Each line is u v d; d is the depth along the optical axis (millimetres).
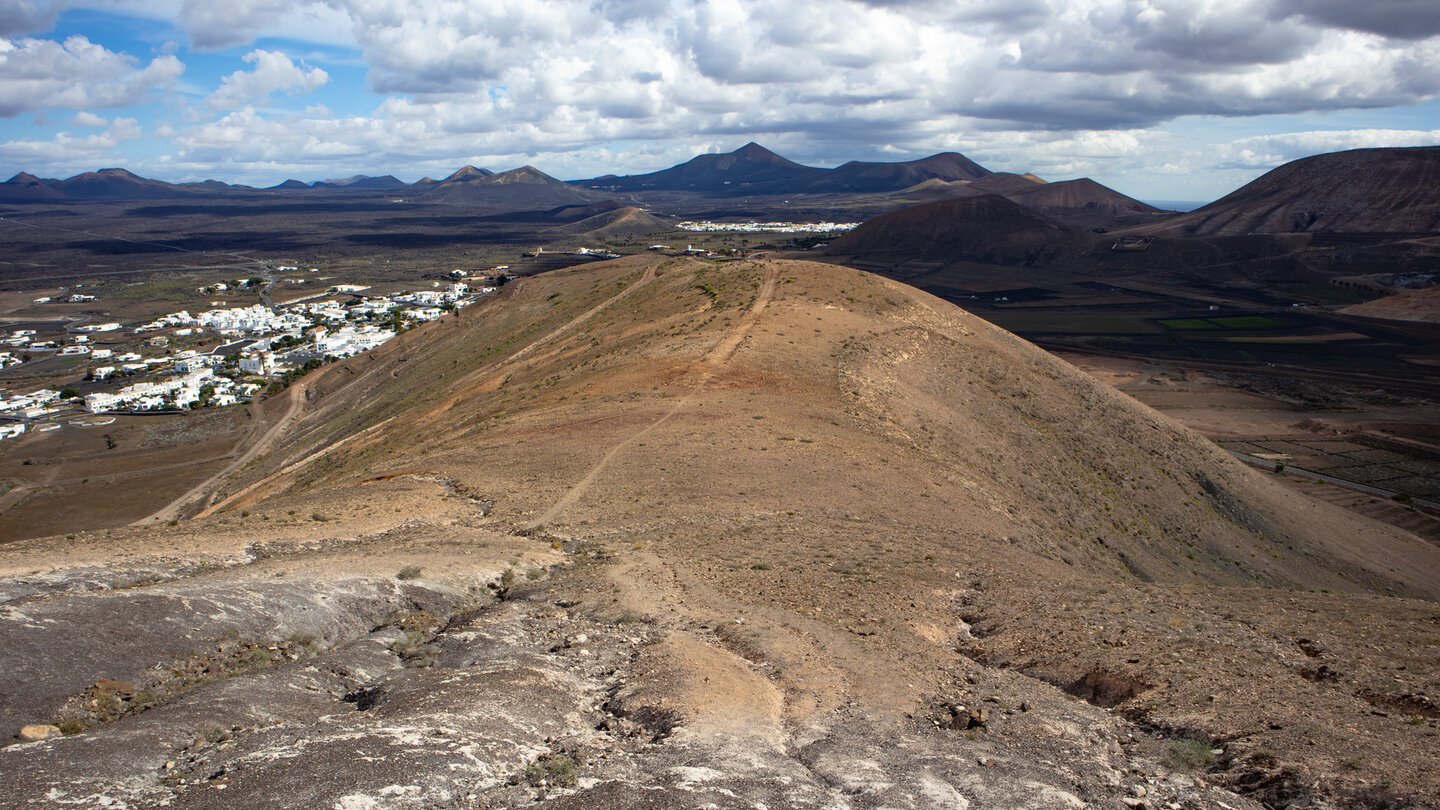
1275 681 16422
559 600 23500
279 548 29703
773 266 101062
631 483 39500
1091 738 14359
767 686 16359
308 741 12320
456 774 11453
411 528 33375
